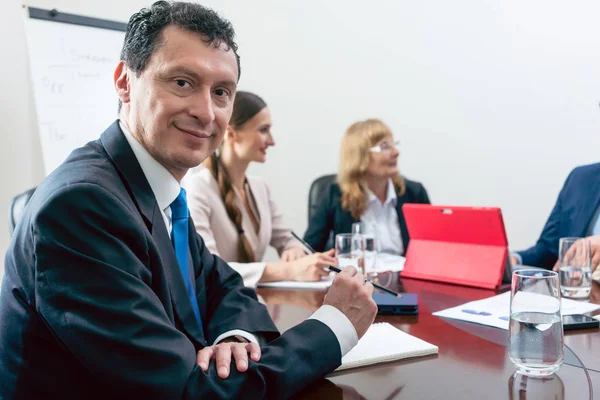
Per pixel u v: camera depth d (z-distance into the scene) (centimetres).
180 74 97
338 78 366
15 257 88
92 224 83
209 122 101
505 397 83
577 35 345
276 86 355
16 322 86
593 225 228
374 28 366
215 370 86
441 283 174
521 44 355
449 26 363
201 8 101
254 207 226
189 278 113
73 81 278
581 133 352
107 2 302
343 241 173
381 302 137
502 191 369
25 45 282
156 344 81
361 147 263
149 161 104
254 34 345
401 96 372
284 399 85
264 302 150
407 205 185
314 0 356
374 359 100
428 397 84
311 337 93
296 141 363
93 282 81
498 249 168
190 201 201
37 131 288
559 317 92
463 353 105
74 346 79
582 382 89
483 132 368
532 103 358
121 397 81
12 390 85
